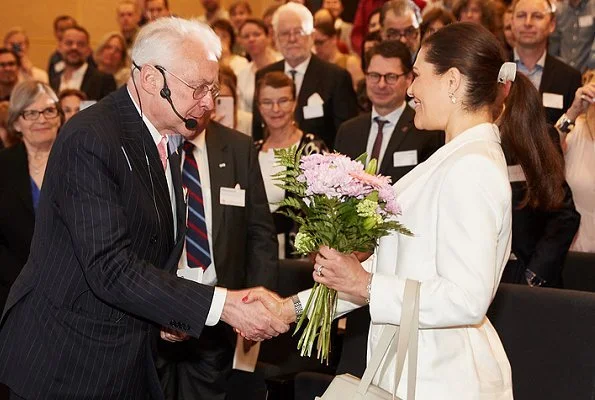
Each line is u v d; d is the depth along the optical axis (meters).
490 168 2.33
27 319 2.72
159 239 2.78
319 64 5.91
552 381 3.20
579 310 3.20
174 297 2.67
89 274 2.61
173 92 2.72
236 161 4.05
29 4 10.14
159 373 3.92
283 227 4.90
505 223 2.36
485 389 2.40
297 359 4.05
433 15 5.47
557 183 2.75
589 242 4.59
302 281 4.05
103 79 7.88
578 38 6.29
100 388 2.71
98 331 2.70
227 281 3.94
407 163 4.62
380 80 4.66
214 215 3.95
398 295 2.33
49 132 4.60
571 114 4.50
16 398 2.73
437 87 2.47
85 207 2.61
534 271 3.94
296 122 5.71
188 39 2.74
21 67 8.20
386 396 2.39
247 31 6.82
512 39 5.60
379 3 7.37
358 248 2.42
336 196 2.38
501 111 2.71
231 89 5.11
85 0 10.23
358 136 4.80
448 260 2.31
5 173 4.57
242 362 3.93
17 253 4.50
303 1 7.89
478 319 2.28
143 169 2.73
